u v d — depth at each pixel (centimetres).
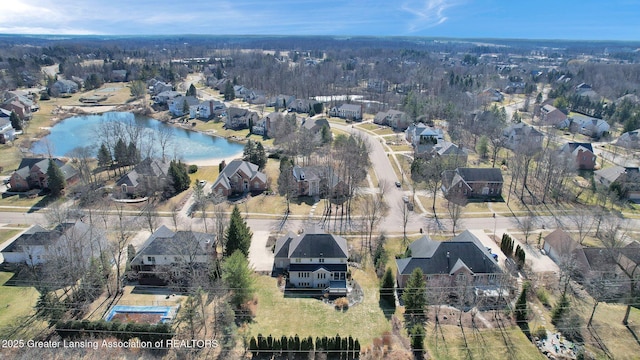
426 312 5656
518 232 8181
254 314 5644
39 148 13475
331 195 9675
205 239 6788
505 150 13538
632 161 12319
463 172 9969
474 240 6806
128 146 12131
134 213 8888
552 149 12438
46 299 5481
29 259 6681
